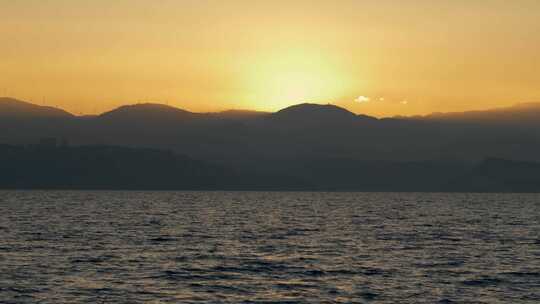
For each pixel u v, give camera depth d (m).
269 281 78.06
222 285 75.31
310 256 101.12
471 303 67.31
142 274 81.81
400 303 67.00
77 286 73.44
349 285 76.00
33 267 85.69
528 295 71.31
